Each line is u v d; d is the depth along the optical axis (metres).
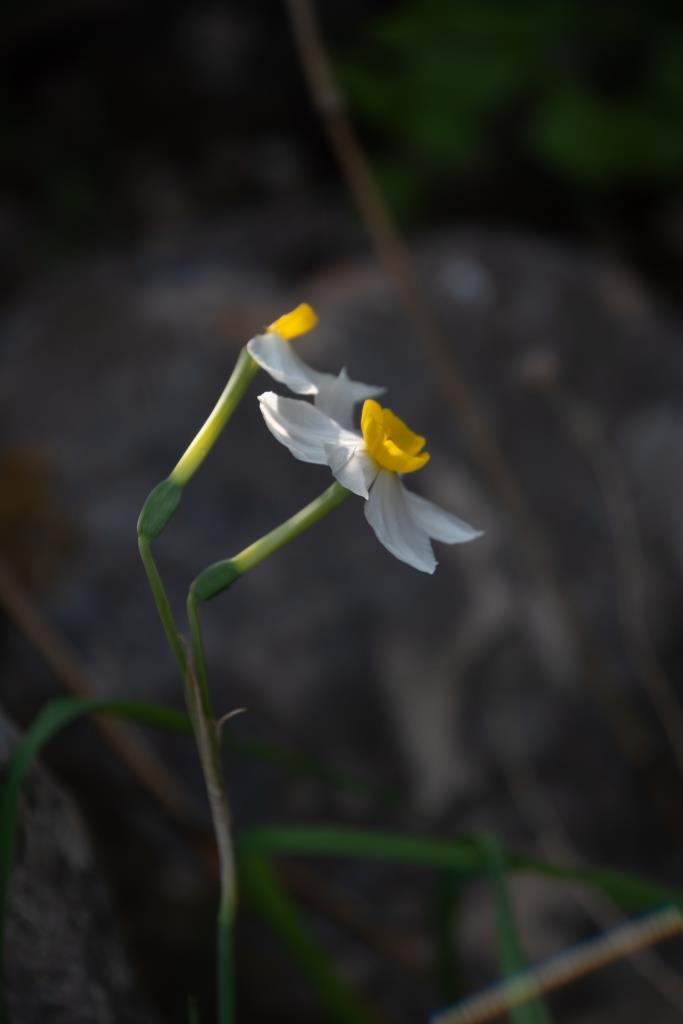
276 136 1.95
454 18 1.50
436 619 0.82
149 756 0.61
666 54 1.52
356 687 0.79
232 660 0.77
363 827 0.77
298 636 0.79
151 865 0.71
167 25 1.95
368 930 0.68
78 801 0.71
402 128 1.47
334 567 0.83
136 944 0.70
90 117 1.86
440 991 0.65
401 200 1.54
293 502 0.85
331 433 0.47
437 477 0.90
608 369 1.04
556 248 1.16
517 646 0.83
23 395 0.93
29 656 0.75
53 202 1.69
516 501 0.75
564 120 1.44
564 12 1.54
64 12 1.90
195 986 0.71
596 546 0.89
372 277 1.07
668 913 0.61
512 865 0.56
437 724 0.80
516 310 1.05
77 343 0.98
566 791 0.80
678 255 1.53
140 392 0.92
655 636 0.86
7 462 0.86
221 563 0.47
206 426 0.47
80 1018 0.50
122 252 1.58
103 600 0.79
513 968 0.54
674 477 0.93
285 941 0.57
